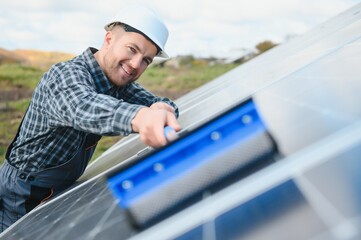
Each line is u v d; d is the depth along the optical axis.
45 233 1.76
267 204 0.95
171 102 3.96
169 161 1.22
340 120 1.16
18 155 3.33
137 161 1.17
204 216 1.06
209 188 1.22
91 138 3.41
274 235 0.79
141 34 3.04
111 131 1.98
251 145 1.21
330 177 0.88
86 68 3.08
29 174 3.25
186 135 1.20
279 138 1.31
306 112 1.47
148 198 1.20
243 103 1.21
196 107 4.51
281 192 0.96
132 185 1.19
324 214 0.76
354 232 0.64
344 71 1.79
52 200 2.85
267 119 1.64
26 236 1.94
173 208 1.20
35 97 3.09
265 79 3.40
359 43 2.35
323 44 3.55
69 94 2.39
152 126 1.67
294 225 0.78
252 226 0.88
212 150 1.24
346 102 1.31
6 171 3.41
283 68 3.41
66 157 3.26
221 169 1.22
